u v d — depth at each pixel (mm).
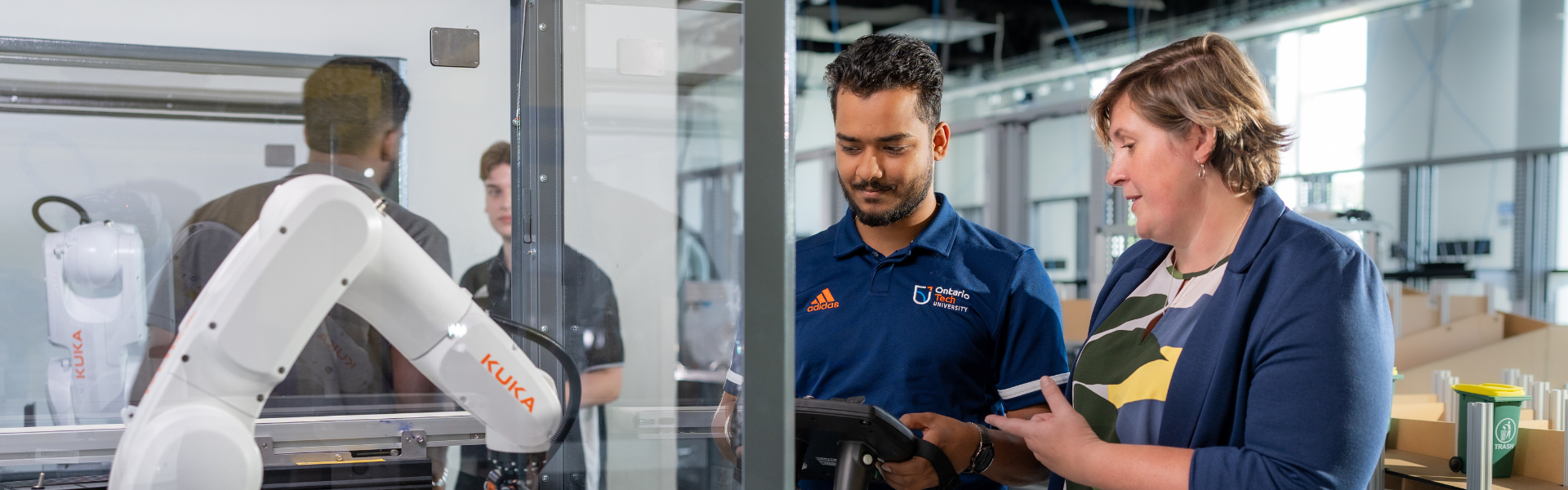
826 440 959
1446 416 2230
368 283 631
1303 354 817
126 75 611
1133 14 6645
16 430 598
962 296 1210
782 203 608
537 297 694
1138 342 1014
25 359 602
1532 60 5699
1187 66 910
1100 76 7051
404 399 657
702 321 656
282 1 638
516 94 690
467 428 671
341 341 638
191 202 619
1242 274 908
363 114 653
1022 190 7762
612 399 686
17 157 596
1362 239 3982
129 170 613
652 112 684
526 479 685
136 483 578
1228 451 853
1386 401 818
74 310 606
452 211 678
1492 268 5914
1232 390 903
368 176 653
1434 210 6242
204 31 621
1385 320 845
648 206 671
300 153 646
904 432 934
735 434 627
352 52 650
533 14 685
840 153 1186
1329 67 6742
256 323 594
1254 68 918
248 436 605
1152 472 872
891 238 1265
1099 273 4680
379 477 658
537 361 690
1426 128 6230
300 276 600
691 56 663
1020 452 1109
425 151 671
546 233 696
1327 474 795
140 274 612
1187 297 974
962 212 9789
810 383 1273
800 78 8211
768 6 603
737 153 621
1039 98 8078
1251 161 907
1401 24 6340
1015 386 1192
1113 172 991
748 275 605
